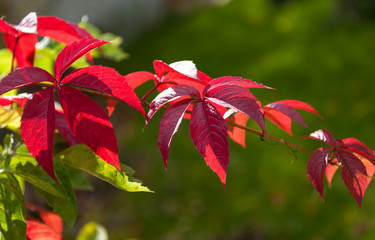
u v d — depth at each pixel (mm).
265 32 8539
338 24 7785
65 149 895
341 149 863
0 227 784
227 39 8555
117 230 5199
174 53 8391
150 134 6453
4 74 1018
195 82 903
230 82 792
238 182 5496
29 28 830
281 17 8852
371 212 4648
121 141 6340
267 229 4836
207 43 8562
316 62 7035
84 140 752
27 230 1057
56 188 879
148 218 5320
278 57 7414
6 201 809
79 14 7102
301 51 7406
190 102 768
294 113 906
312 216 4836
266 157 5715
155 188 5711
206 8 10172
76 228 5113
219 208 5250
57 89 750
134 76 914
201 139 742
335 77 6645
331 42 7410
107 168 846
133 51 8602
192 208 5348
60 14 6551
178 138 6391
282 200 5090
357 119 5828
